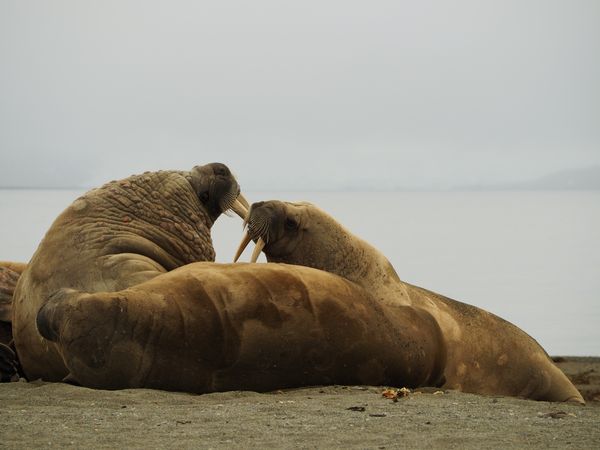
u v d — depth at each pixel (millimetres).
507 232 110188
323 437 12758
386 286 20156
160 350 15734
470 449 12211
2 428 13078
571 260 70000
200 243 20875
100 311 15500
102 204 19906
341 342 16984
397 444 12422
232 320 16125
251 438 12664
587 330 37344
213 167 21500
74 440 12453
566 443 12570
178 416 13922
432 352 18766
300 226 20375
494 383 20219
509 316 41031
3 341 20109
